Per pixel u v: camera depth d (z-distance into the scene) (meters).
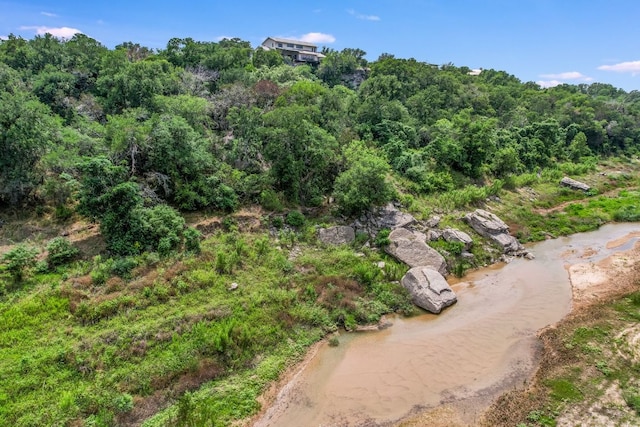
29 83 44.25
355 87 82.00
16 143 25.67
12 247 23.66
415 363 20.19
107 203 24.47
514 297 26.59
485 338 22.17
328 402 17.69
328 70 81.31
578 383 18.08
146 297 21.48
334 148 36.34
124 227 24.86
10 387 16.09
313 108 40.62
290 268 25.83
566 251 34.41
